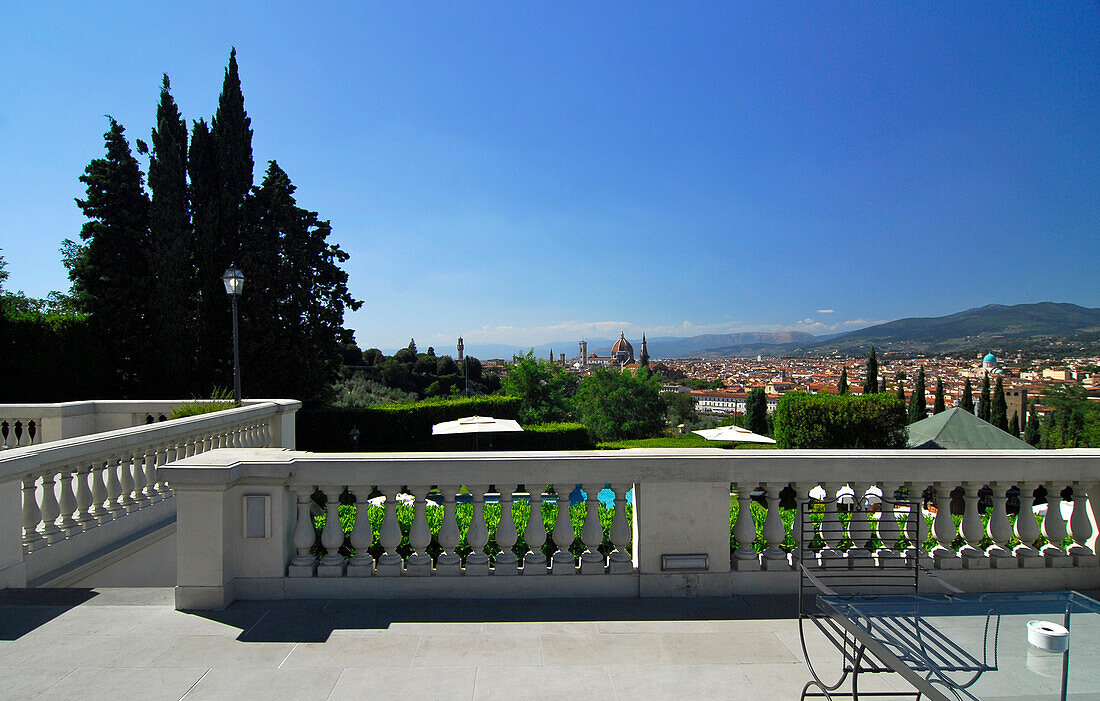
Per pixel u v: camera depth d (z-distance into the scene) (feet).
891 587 15.06
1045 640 8.23
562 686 10.93
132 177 75.31
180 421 26.89
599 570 15.20
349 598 14.79
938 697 7.17
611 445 102.06
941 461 15.16
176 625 13.25
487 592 14.99
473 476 14.85
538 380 141.69
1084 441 152.56
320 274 84.12
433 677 11.18
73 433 36.58
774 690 10.85
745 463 15.08
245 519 14.61
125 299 72.90
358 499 15.07
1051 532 15.61
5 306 65.98
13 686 10.69
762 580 15.19
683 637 12.93
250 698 10.42
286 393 79.00
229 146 80.33
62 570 18.33
